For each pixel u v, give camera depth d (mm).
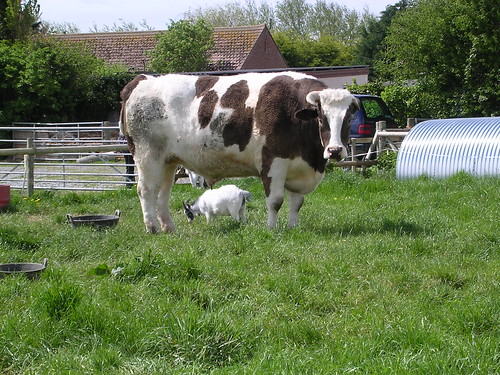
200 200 9586
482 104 20906
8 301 5820
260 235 7848
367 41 47500
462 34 20562
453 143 13078
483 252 7316
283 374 4395
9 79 23062
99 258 7465
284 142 8359
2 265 6844
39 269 6594
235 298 6031
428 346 4898
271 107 8375
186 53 28156
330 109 8070
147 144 8953
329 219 8883
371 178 12852
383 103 17281
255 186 12477
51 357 4859
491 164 12383
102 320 5281
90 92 25328
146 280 6277
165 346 4965
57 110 23859
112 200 11688
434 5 21141
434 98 21656
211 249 7371
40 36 26406
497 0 19750
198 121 8680
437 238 7746
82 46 26688
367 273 6590
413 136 13750
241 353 4938
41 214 10703
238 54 30469
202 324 5043
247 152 8602
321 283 6316
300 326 5324
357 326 5418
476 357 4648
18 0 28859
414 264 6863
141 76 9234
